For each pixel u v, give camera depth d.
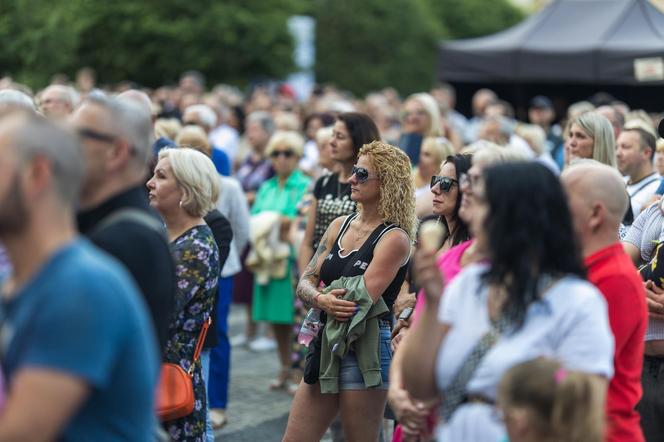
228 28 50.53
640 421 8.08
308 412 8.32
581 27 22.34
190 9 50.31
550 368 4.89
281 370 14.02
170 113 18.50
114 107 5.55
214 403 12.06
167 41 49.75
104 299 4.18
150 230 5.65
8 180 4.17
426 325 5.37
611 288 5.93
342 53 71.75
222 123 22.08
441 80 23.70
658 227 8.95
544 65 21.97
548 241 5.15
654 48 20.52
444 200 7.91
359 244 8.34
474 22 88.00
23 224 4.23
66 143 4.30
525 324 5.12
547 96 24.98
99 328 4.14
